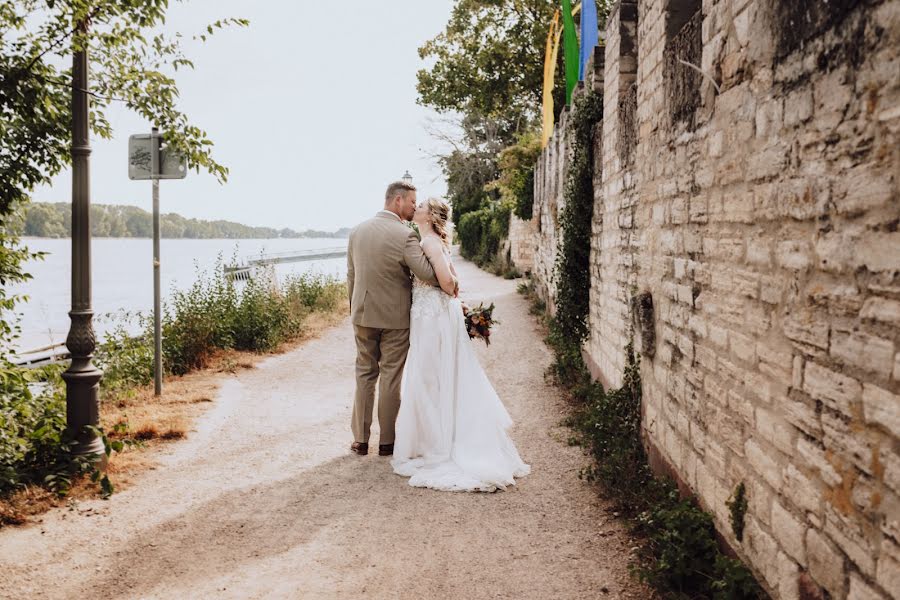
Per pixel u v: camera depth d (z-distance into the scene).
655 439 4.62
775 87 2.66
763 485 2.79
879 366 1.95
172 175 6.69
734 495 3.07
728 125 3.20
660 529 3.51
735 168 3.11
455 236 44.47
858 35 2.03
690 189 3.83
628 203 5.80
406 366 5.21
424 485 4.73
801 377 2.46
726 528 3.21
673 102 4.18
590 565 3.56
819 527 2.31
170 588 3.35
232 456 5.36
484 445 4.93
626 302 5.85
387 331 5.33
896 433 1.86
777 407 2.66
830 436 2.24
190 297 9.88
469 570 3.53
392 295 5.27
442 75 27.23
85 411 4.77
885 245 1.91
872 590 1.98
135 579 3.43
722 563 2.95
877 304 1.96
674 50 4.15
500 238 28.06
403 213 5.47
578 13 19.64
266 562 3.63
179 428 5.86
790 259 2.54
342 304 14.98
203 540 3.88
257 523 4.12
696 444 3.70
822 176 2.28
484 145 40.22
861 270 2.04
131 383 7.68
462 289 19.70
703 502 3.57
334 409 6.83
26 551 3.70
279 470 5.06
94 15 4.75
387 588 3.36
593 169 8.09
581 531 3.97
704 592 3.12
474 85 26.39
